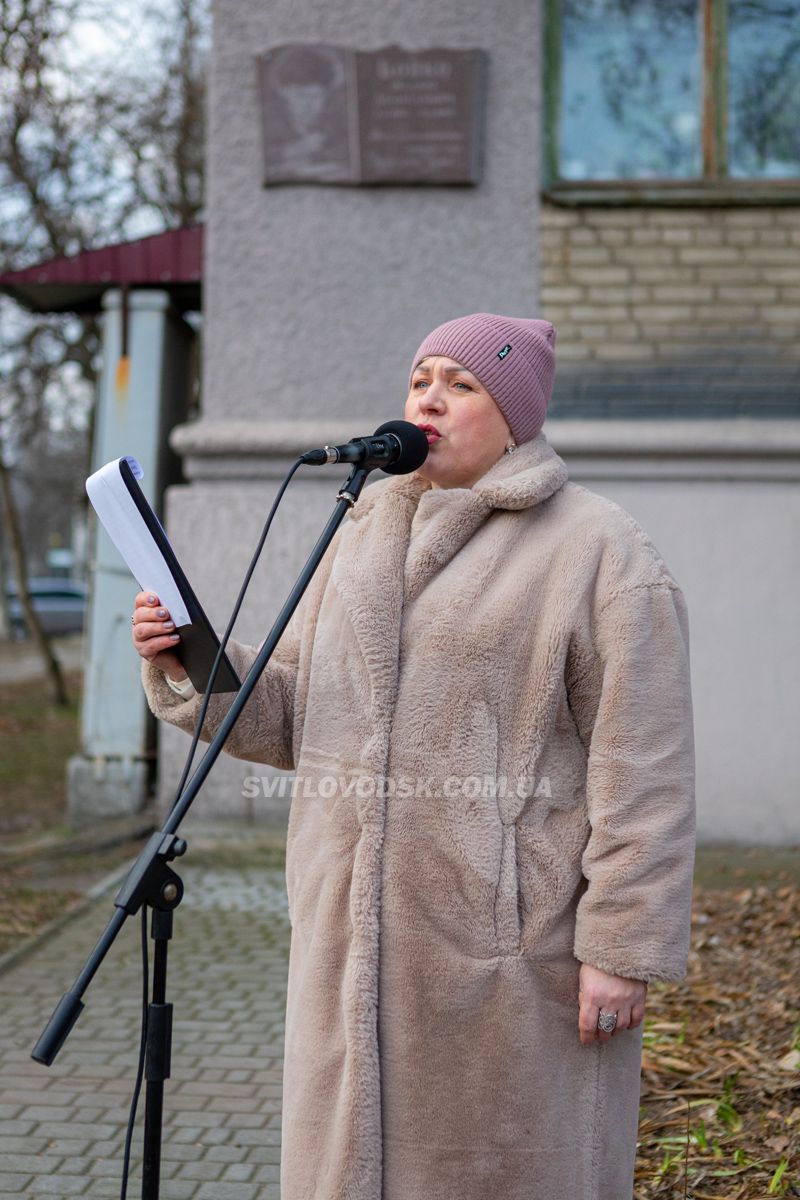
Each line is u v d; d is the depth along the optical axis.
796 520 6.86
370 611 2.12
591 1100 2.07
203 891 6.01
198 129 14.45
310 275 7.14
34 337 15.19
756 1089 3.56
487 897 2.03
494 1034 2.02
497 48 7.09
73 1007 2.02
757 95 7.24
